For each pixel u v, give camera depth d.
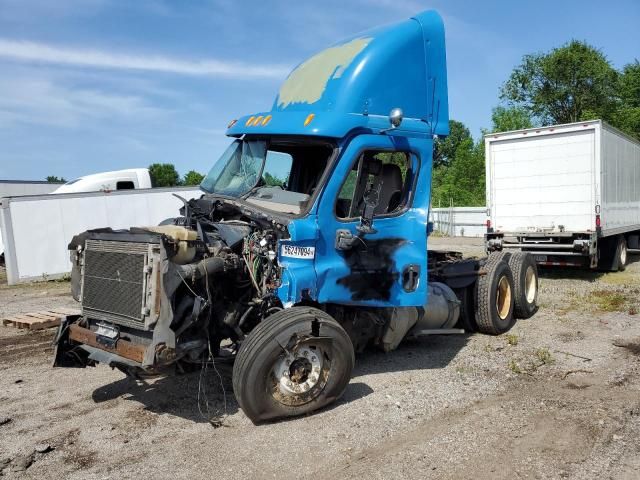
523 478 4.03
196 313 4.66
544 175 13.90
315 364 5.17
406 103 6.08
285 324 4.90
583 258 13.38
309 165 5.89
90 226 16.41
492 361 6.84
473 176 48.12
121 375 6.60
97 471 4.29
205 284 4.93
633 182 16.42
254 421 4.98
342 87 5.67
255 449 4.57
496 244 14.55
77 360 5.61
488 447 4.52
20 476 4.23
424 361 6.90
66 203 16.03
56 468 4.35
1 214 15.23
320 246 5.44
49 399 5.86
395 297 5.95
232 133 6.29
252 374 4.81
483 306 7.98
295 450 4.54
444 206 42.81
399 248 5.99
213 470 4.25
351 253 5.66
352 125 5.53
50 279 15.79
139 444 4.74
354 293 5.67
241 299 5.40
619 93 46.53
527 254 9.34
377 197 5.74
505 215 14.51
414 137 6.07
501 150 14.53
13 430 5.09
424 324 7.28
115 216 16.86
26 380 6.52
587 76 44.34
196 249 4.92
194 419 5.25
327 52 6.36
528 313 9.15
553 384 5.97
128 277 4.85
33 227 15.52
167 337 4.60
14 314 10.44
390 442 4.65
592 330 8.29
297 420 5.13
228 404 5.60
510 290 8.45
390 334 6.59
